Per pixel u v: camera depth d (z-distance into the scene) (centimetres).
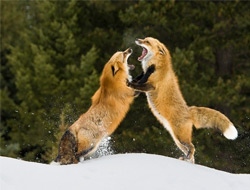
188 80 2781
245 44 2855
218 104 2745
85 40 3186
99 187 960
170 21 2911
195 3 2931
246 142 2586
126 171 1043
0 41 4438
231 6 2775
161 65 1270
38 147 2992
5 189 905
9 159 1054
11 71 3859
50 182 961
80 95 2988
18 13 4616
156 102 1279
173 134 1277
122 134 2758
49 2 3238
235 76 2814
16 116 3472
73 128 1158
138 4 2911
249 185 1109
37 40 3394
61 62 3244
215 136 2645
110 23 3225
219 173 1147
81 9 3231
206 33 2831
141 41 1280
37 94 3259
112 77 1198
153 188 978
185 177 1048
